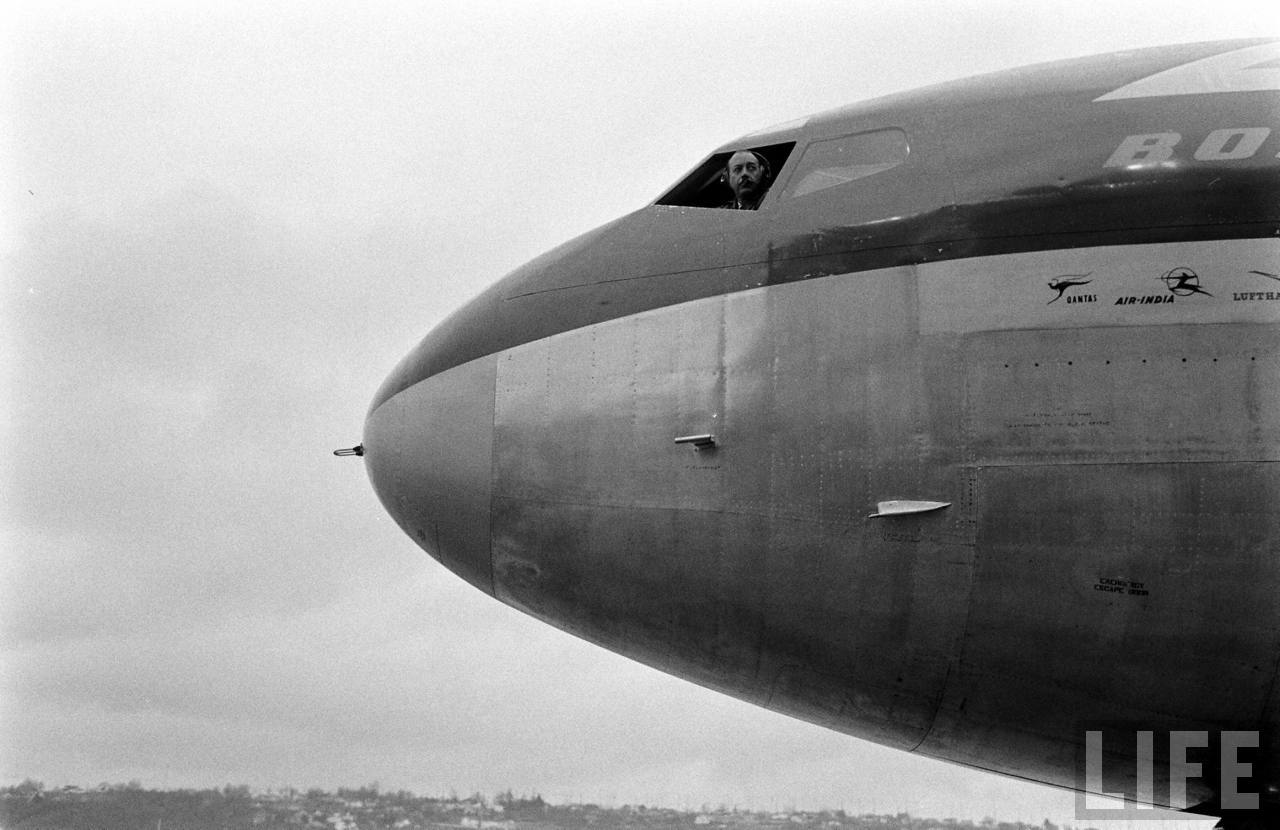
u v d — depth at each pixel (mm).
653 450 7848
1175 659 7137
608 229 8773
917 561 7324
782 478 7543
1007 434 7191
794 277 7746
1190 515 7000
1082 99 7789
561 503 8117
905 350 7402
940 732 7910
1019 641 7309
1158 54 8102
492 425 8367
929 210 7566
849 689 7891
